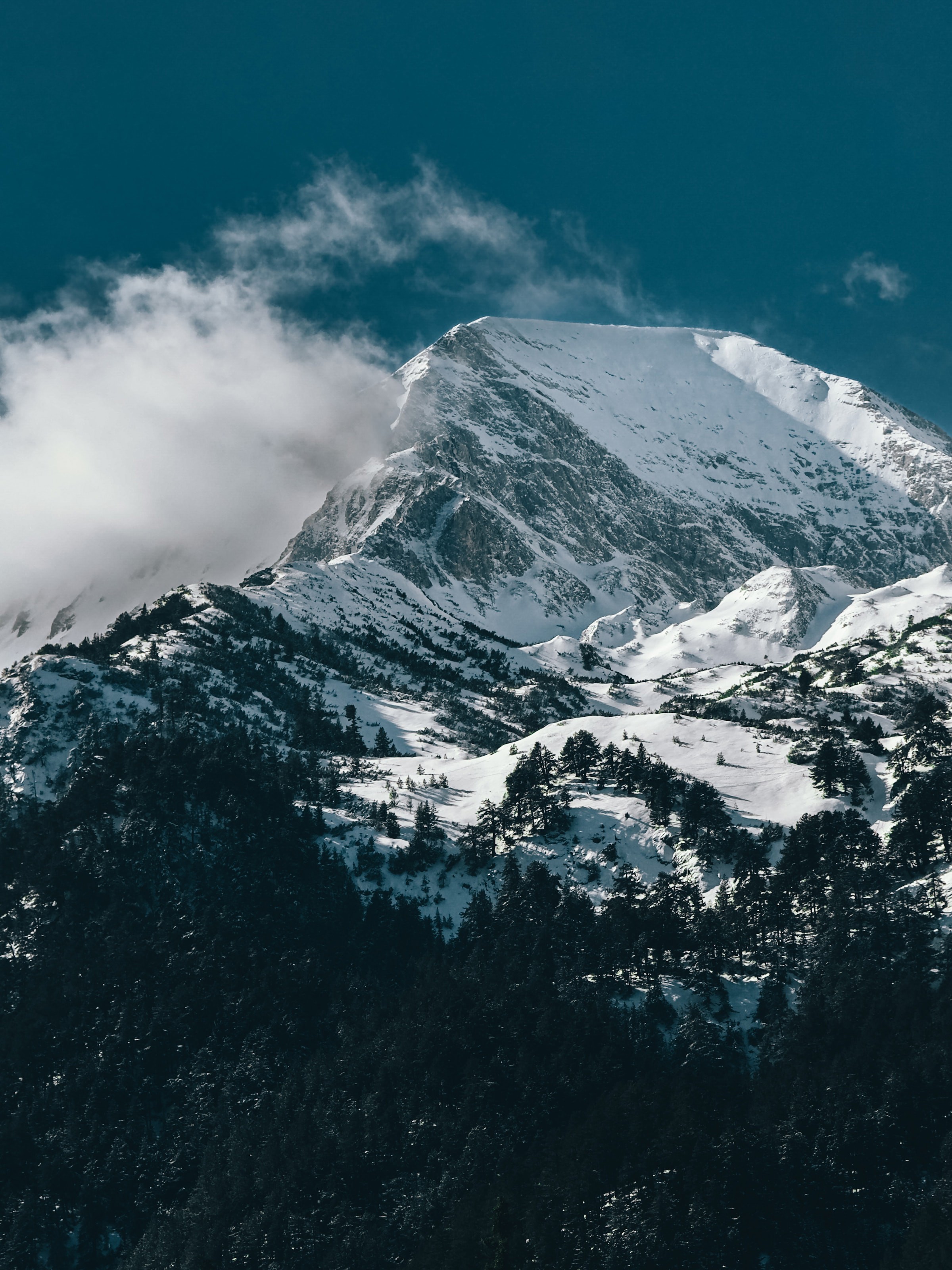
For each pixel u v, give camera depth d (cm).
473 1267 16350
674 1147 16888
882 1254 15875
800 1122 17250
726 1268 15825
